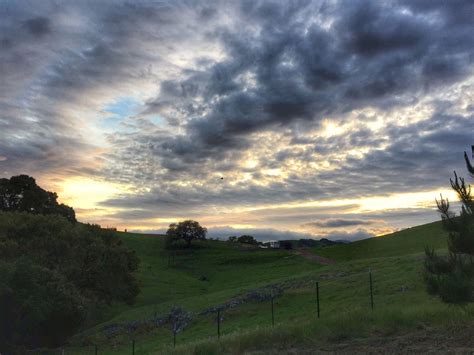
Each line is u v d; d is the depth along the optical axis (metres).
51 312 33.44
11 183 70.81
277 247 142.62
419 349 12.20
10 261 43.25
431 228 93.38
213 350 15.56
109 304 58.12
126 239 151.75
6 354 33.19
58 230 55.31
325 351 13.34
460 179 14.99
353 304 30.91
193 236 143.00
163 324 46.38
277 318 35.31
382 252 88.69
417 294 27.47
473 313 15.12
